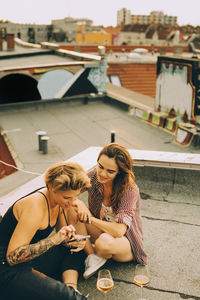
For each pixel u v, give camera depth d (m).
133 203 2.61
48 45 22.28
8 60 18.45
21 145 11.02
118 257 2.80
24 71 14.09
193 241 3.42
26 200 2.04
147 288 2.70
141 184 4.71
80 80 15.70
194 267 3.00
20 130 12.39
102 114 14.77
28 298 2.03
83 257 2.78
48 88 14.99
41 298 2.03
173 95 12.51
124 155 2.43
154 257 3.14
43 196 2.10
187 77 11.49
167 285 2.75
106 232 2.58
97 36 76.19
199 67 11.00
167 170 4.64
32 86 14.61
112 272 2.88
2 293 2.05
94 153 4.99
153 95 28.62
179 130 11.62
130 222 2.58
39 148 10.60
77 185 1.96
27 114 14.31
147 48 42.34
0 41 22.44
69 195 2.00
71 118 14.09
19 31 73.62
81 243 2.46
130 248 2.80
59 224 2.57
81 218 2.59
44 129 12.64
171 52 43.28
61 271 2.48
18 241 1.98
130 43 86.50
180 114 12.35
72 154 10.48
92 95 16.14
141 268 2.30
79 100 15.85
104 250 2.63
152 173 4.72
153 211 4.04
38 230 2.13
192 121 11.70
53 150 10.72
